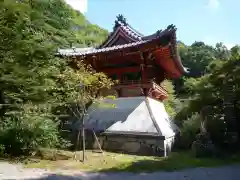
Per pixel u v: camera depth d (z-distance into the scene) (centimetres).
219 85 2117
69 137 1881
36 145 1395
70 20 2475
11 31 1133
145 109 1834
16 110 1334
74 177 931
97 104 1786
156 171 1080
